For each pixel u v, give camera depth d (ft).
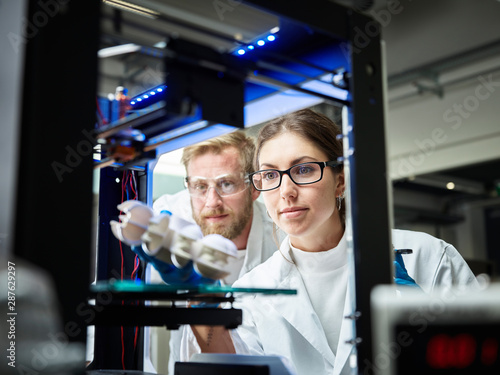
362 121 3.83
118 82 3.98
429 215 27.96
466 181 26.50
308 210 5.72
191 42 3.33
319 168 5.74
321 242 6.01
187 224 4.12
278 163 5.85
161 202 6.33
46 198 2.66
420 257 7.32
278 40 3.86
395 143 24.07
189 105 3.42
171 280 3.96
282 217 5.84
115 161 4.67
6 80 2.77
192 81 3.43
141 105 4.08
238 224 6.47
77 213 2.75
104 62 3.78
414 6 15.92
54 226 2.66
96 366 5.41
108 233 5.51
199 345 5.35
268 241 6.56
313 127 5.78
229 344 5.44
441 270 7.25
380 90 4.00
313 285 6.06
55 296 2.62
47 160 2.68
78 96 2.82
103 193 5.54
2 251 2.59
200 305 4.97
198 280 3.97
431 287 7.14
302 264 6.13
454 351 1.87
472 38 18.12
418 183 25.79
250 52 3.73
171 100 3.34
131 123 3.87
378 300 1.96
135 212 3.98
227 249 3.96
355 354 3.59
